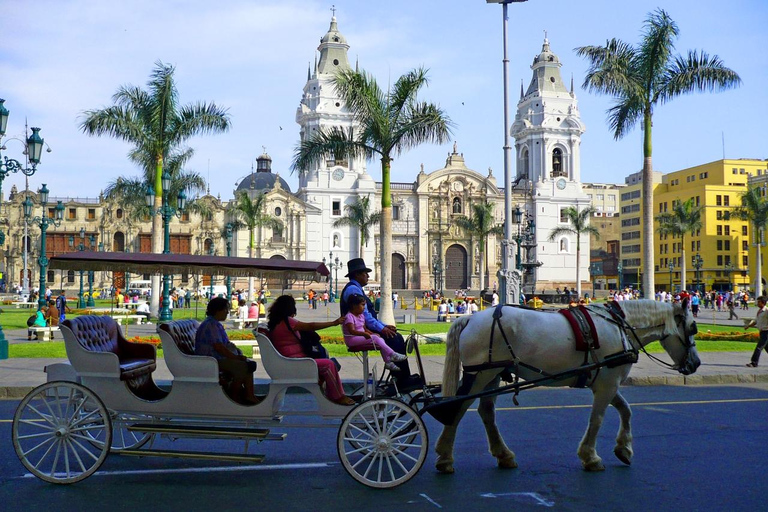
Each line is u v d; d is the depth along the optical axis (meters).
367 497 7.09
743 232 113.69
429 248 98.50
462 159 100.31
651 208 26.41
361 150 27.77
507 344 8.02
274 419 8.06
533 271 47.25
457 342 8.20
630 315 8.68
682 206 78.56
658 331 8.81
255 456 7.68
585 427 10.60
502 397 13.49
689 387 15.17
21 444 9.38
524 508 6.73
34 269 92.62
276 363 7.93
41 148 19.95
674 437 9.88
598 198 170.88
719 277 111.75
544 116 101.25
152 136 33.34
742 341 24.45
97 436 8.84
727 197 113.56
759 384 15.71
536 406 12.47
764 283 109.38
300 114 92.62
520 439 9.77
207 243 94.56
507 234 23.58
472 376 8.08
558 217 101.06
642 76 26.94
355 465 7.51
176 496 7.10
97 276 92.88
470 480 7.75
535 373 8.17
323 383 8.14
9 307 58.78
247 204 67.31
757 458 8.68
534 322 8.12
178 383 8.05
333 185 93.94
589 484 7.56
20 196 93.06
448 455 8.10
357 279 9.49
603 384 8.19
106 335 9.08
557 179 101.12
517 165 108.75
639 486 7.48
